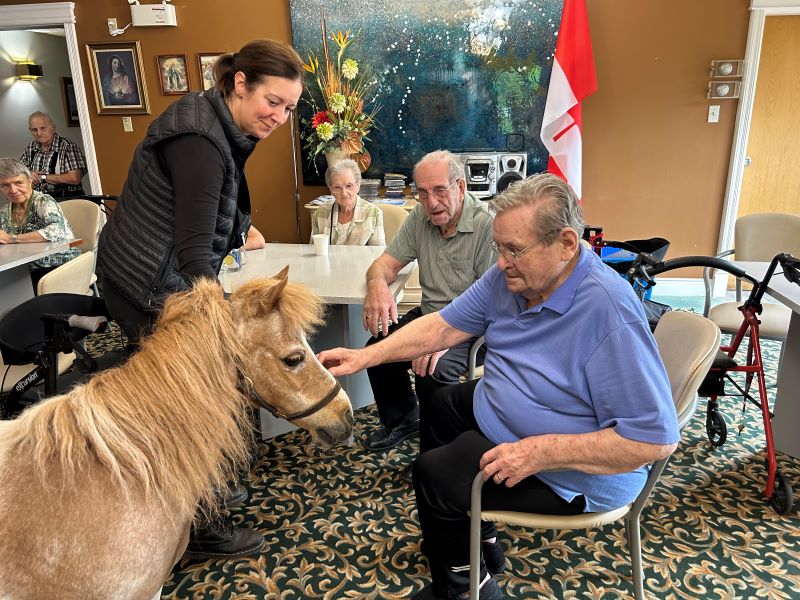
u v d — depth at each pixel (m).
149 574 0.93
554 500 1.24
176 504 0.93
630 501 1.30
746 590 1.58
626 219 4.30
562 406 1.21
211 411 0.93
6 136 6.11
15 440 0.86
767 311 2.51
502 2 3.96
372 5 4.05
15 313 1.72
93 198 3.57
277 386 1.04
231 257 2.28
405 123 4.27
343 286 2.07
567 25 3.79
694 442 2.34
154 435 0.89
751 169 4.36
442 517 1.28
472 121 4.23
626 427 1.09
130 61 4.31
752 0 3.76
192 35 4.24
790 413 2.06
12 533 0.81
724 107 3.99
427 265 2.13
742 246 2.77
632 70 4.01
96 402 0.87
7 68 6.04
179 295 1.00
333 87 3.93
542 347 1.24
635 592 1.38
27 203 3.13
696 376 1.21
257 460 2.27
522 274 1.18
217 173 1.35
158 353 0.91
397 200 3.99
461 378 2.21
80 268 2.23
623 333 1.11
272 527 1.88
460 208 2.01
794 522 1.86
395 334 1.55
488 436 1.35
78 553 0.84
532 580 1.62
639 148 4.15
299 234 4.56
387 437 2.35
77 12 4.24
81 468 0.85
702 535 1.80
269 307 1.00
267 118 1.44
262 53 1.38
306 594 1.59
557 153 3.99
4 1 4.23
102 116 4.45
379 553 1.75
